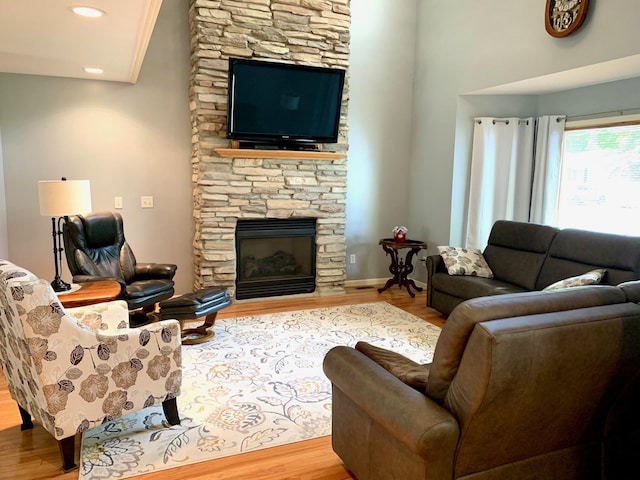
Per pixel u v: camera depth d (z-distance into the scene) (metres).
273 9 4.69
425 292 5.54
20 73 4.17
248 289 5.06
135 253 4.81
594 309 1.60
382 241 5.40
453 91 5.09
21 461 2.22
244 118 4.52
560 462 1.80
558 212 4.89
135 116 4.64
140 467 2.18
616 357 1.61
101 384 2.15
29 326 1.91
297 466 2.21
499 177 5.14
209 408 2.73
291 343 3.79
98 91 4.48
